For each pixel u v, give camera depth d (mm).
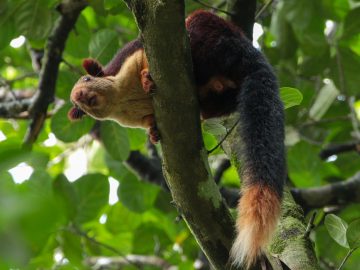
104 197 11836
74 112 9508
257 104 8320
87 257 13891
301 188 13117
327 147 14406
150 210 15078
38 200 4426
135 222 14664
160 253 14523
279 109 8391
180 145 7250
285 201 8508
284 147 8188
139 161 13391
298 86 14180
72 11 11773
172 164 7348
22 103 12766
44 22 11312
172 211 14000
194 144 7262
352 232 7691
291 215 8250
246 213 7297
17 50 16672
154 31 6910
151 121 8766
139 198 13609
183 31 6945
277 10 13938
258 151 7961
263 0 13062
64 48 12281
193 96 7180
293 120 13688
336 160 14609
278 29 14016
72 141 11578
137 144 12305
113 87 8672
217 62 8609
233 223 7457
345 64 13469
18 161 5164
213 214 7395
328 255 12211
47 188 11102
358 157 14516
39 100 12227
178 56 6996
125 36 14695
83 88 8664
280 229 7938
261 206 7348
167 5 6793
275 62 14039
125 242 14812
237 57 8641
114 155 11984
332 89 13938
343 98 14773
